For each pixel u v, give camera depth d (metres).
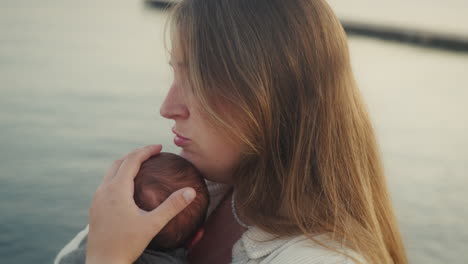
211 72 1.17
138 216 1.15
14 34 23.86
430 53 35.06
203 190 1.42
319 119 1.21
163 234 1.37
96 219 1.17
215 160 1.27
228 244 1.34
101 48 23.89
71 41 24.64
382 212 1.40
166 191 1.36
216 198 1.56
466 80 24.70
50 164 8.78
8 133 10.23
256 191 1.25
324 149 1.21
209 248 1.41
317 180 1.22
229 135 1.20
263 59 1.16
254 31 1.16
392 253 1.44
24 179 8.02
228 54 1.16
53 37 24.91
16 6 34.41
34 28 26.67
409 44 39.72
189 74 1.21
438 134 13.68
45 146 9.69
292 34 1.17
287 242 1.17
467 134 14.01
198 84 1.17
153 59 22.62
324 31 1.21
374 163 1.38
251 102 1.16
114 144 10.22
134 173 1.28
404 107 16.97
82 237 1.50
